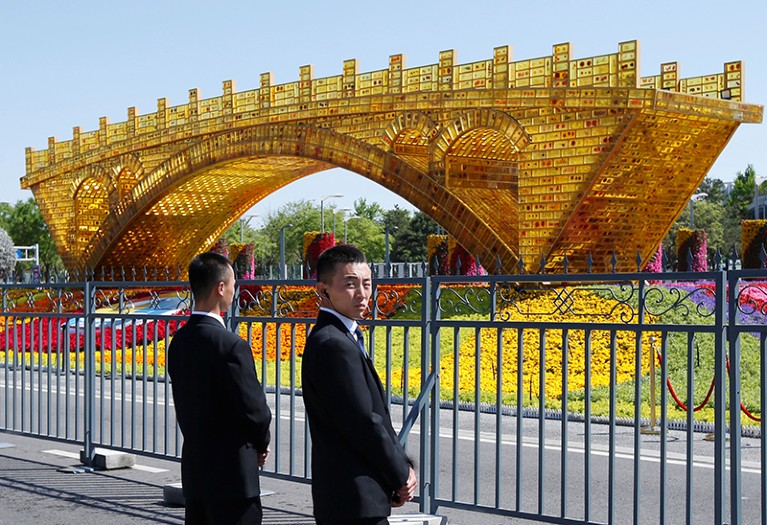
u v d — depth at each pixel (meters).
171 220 43.19
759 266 26.98
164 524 7.98
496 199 30.31
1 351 21.27
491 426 13.72
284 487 9.66
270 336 20.69
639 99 24.75
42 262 94.75
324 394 4.79
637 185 26.97
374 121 31.02
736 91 26.72
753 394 15.03
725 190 110.00
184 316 9.27
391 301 8.66
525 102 26.98
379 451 4.72
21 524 7.99
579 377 16.44
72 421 14.52
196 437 5.60
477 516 8.49
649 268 31.62
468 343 19.22
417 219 101.56
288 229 100.19
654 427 12.82
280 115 33.53
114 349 10.25
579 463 10.98
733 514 6.08
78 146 42.81
